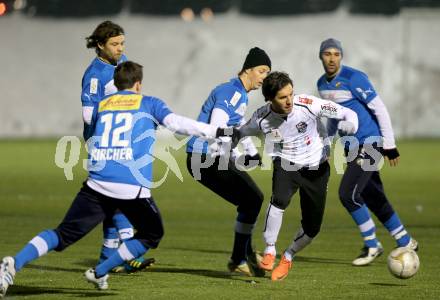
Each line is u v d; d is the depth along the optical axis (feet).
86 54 410.93
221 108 82.07
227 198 84.58
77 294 72.64
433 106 377.91
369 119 97.04
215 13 410.93
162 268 90.12
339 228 129.90
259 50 84.58
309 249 106.63
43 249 68.23
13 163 256.93
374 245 93.86
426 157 280.51
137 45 407.03
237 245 84.69
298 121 78.69
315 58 390.83
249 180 84.17
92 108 85.05
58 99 403.54
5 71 407.64
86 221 69.36
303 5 403.75
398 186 196.95
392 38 387.96
